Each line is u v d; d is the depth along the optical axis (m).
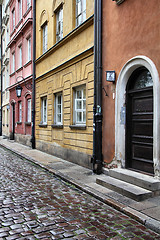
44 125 12.20
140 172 5.74
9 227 3.70
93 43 7.69
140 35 5.57
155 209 4.25
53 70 11.08
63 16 10.13
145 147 5.67
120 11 6.32
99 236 3.48
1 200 4.94
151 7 5.25
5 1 24.12
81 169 7.84
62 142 10.14
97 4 7.20
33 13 13.90
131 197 4.80
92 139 7.67
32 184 6.26
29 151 12.73
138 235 3.53
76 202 4.91
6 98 23.77
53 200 5.02
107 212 4.39
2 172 7.64
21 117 17.45
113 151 6.57
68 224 3.86
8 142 18.28
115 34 6.54
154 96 5.05
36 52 13.82
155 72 5.05
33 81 13.86
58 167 8.20
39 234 3.49
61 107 10.71
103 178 6.01
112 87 6.64
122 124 6.29
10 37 21.30
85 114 8.63
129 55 5.95
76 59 8.78
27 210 4.42
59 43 10.22
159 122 4.97
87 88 8.02
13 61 20.73
